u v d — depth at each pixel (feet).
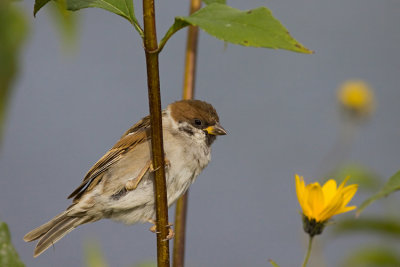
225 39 13.29
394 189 13.50
